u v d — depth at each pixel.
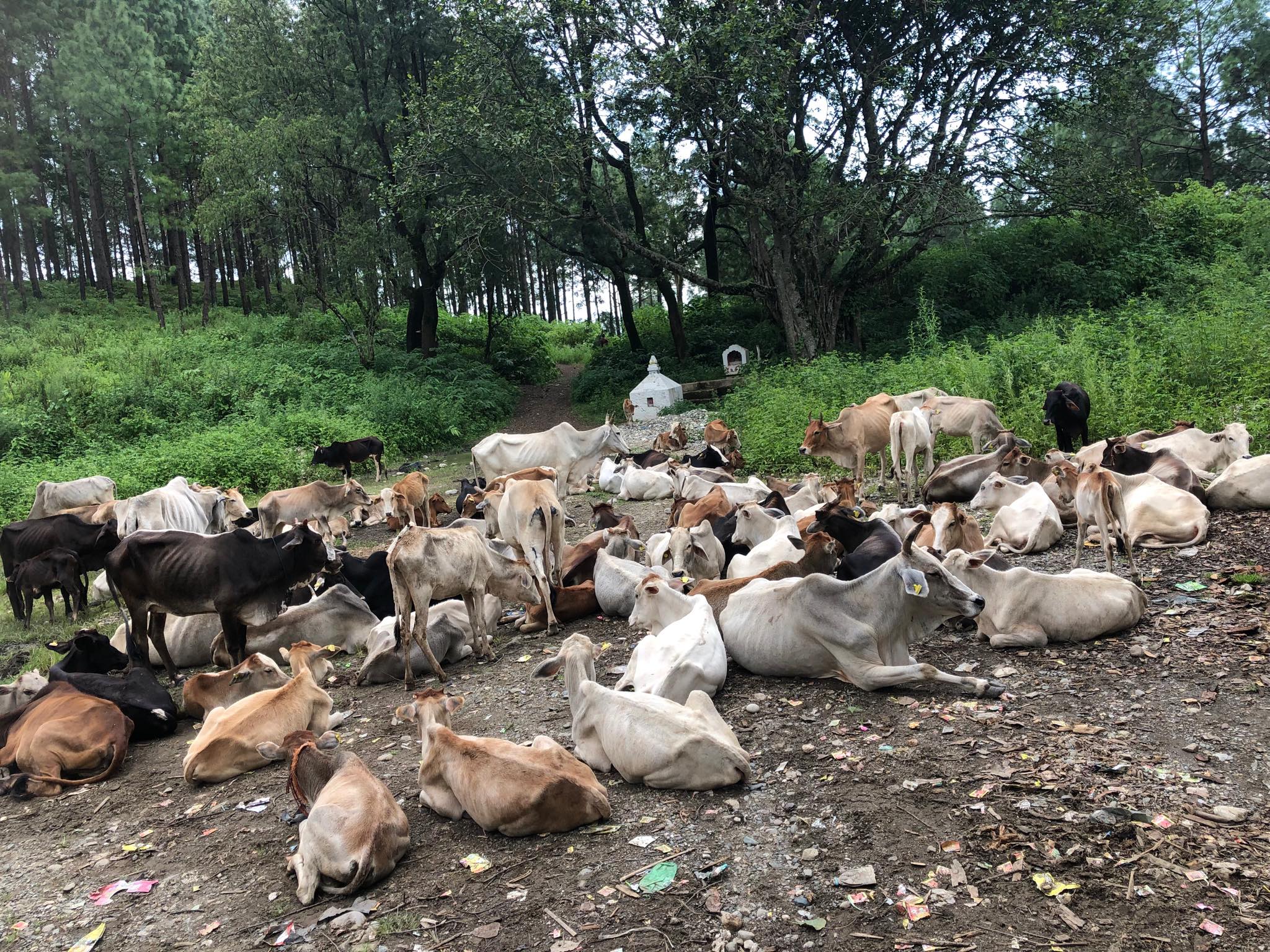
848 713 5.16
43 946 3.92
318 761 4.59
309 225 32.00
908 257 25.75
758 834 4.02
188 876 4.39
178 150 36.97
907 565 5.25
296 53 29.38
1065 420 11.06
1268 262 23.20
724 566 8.27
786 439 15.42
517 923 3.61
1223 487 8.02
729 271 39.38
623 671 6.41
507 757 4.35
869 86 23.69
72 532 10.93
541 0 22.91
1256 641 5.34
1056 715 4.80
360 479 20.20
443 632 7.30
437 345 34.09
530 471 10.25
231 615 7.52
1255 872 3.37
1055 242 27.64
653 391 25.25
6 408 23.81
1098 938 3.15
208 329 35.03
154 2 40.97
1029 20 22.36
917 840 3.82
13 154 37.84
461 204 25.44
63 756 5.71
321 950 3.59
